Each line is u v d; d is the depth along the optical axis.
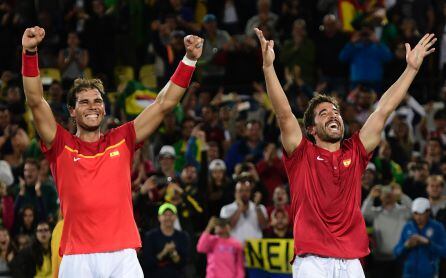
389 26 21.97
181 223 15.81
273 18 22.58
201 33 21.70
